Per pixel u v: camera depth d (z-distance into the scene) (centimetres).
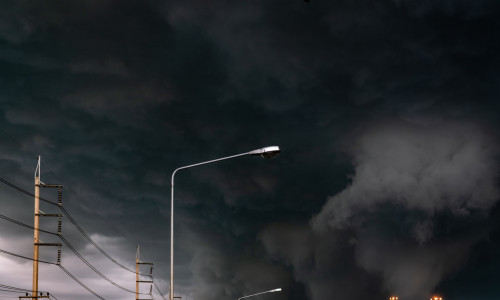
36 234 5797
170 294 3744
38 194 5941
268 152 3519
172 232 3838
